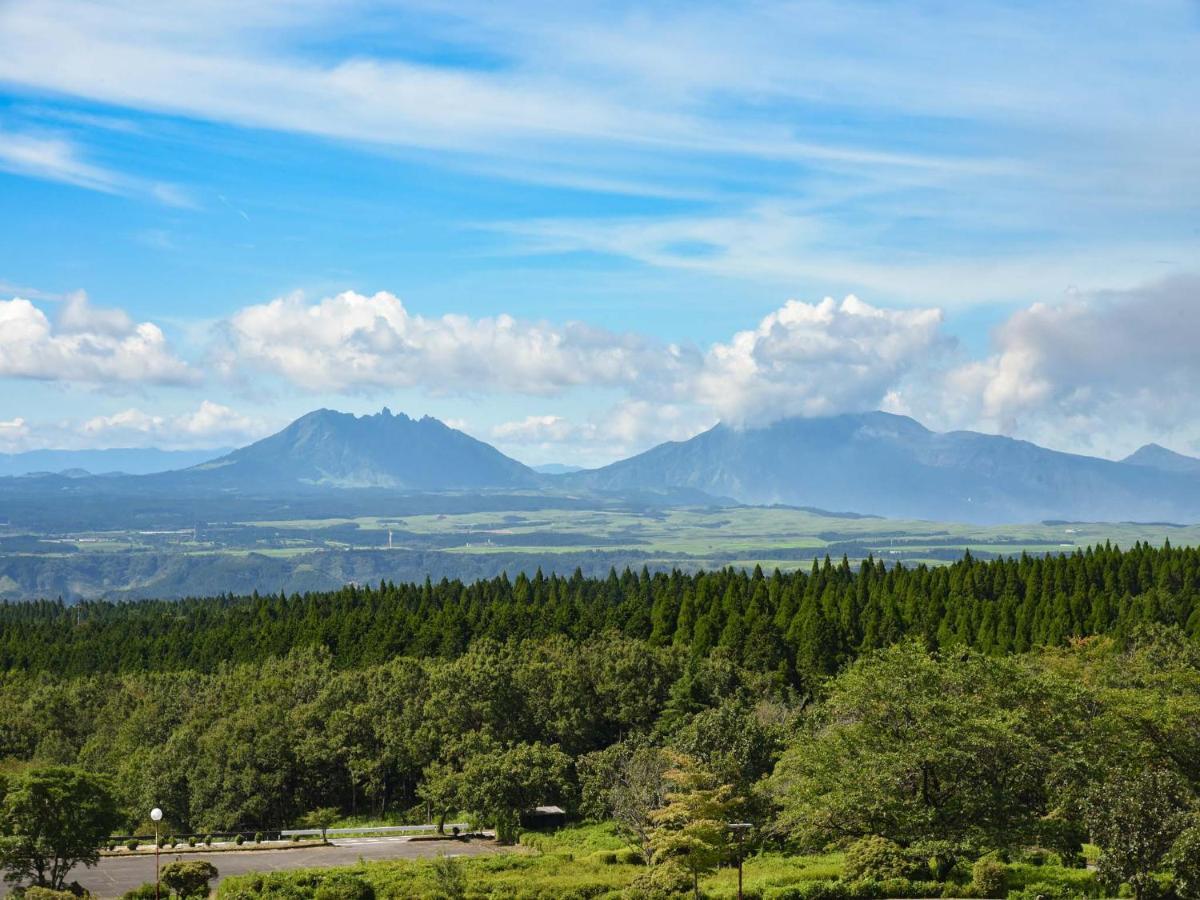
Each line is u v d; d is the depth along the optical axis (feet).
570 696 375.04
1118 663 296.30
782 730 293.43
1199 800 172.24
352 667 455.22
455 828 341.21
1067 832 201.77
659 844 204.85
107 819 244.01
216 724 363.97
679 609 479.82
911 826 206.08
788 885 204.44
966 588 473.26
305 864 277.23
